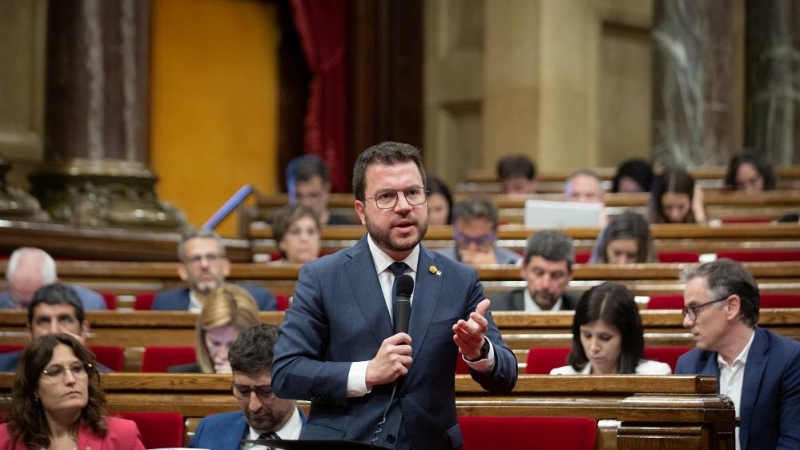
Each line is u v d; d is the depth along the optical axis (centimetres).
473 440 1059
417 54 3897
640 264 1788
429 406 873
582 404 1059
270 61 3612
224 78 3488
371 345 878
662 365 1271
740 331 1230
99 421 1105
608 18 3772
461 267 912
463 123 3888
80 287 1852
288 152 3659
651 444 1007
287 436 1116
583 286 1783
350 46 3778
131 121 2678
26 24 2922
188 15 3400
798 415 1188
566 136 3650
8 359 1512
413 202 877
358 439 868
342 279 892
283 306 1841
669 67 3419
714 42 3419
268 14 3612
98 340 1647
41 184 2645
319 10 3678
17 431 1088
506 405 1081
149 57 3284
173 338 1641
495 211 1889
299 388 866
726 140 3422
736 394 1227
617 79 3828
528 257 1603
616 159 3825
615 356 1270
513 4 3662
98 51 2641
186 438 1191
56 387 1084
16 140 2870
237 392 1106
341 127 3744
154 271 2150
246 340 1099
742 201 2681
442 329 882
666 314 1471
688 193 2300
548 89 3622
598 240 1878
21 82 2898
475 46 3866
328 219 2506
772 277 1800
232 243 2533
